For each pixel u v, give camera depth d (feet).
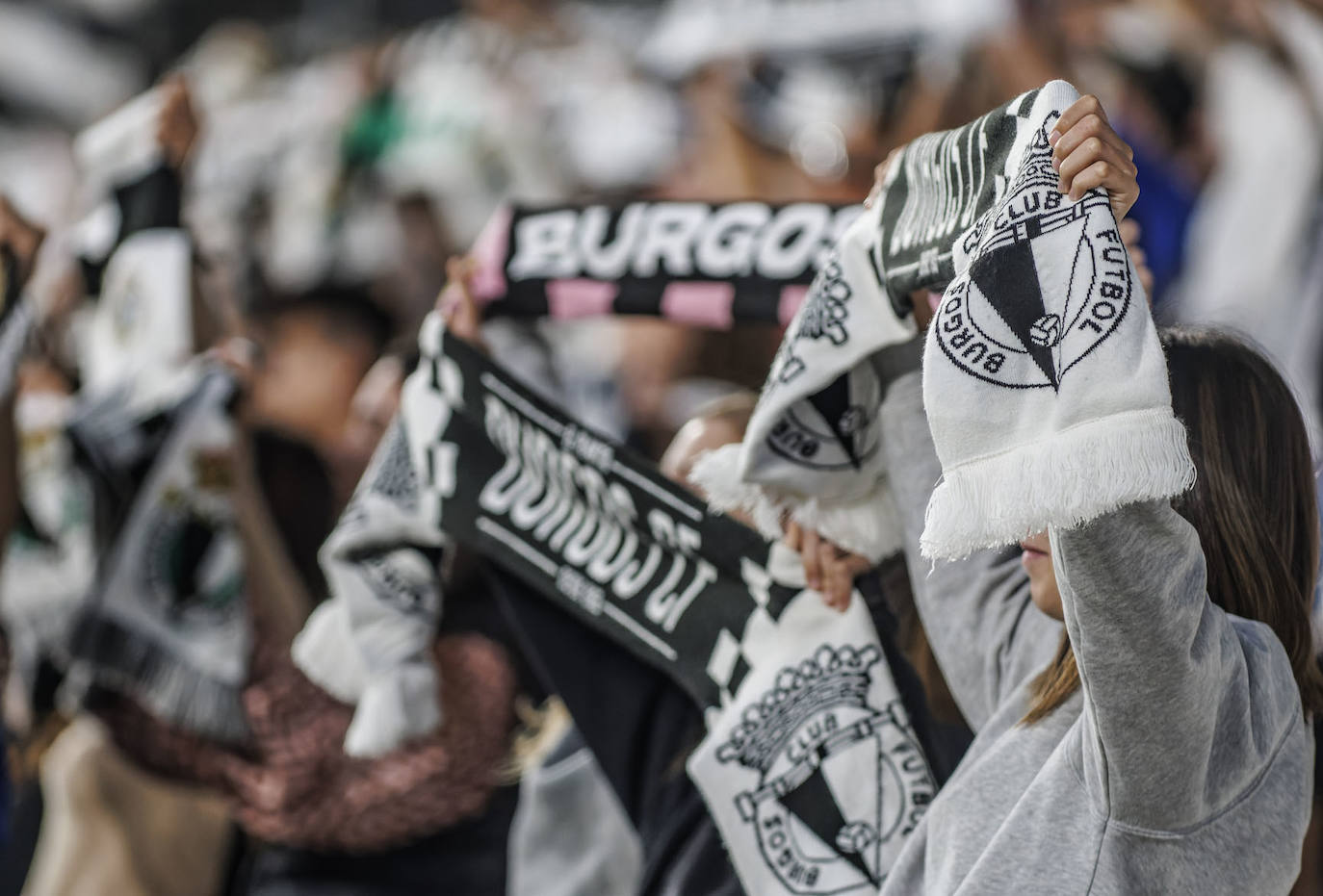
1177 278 39.45
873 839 18.28
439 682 25.26
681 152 48.01
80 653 27.61
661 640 19.85
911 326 16.78
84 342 29.81
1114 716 13.51
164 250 28.27
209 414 28.19
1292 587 15.70
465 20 57.88
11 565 30.01
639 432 40.04
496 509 21.33
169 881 29.81
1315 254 37.42
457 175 54.24
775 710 18.88
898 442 17.94
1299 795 14.83
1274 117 38.42
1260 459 15.75
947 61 39.88
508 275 22.11
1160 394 12.47
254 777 27.02
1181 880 14.10
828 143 40.68
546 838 22.76
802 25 41.34
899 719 18.57
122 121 28.94
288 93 60.75
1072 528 12.78
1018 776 15.30
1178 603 13.08
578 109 52.80
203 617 27.58
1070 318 12.78
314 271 54.34
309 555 29.53
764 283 20.66
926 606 17.85
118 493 27.86
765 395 17.66
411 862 26.20
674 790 20.04
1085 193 13.15
